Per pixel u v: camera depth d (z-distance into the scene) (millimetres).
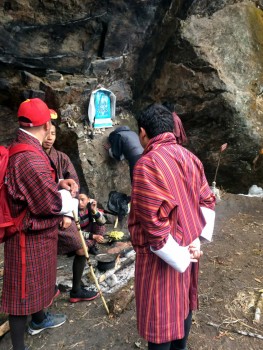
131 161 4633
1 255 4047
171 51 5383
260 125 5578
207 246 3998
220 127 5520
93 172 4773
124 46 5031
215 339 2588
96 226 3439
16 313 2271
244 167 5828
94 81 4781
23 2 4062
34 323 2688
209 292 3088
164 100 5508
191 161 1880
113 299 2998
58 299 3129
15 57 4320
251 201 5355
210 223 1990
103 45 4809
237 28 5555
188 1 5223
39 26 4254
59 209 2188
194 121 5562
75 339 2668
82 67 4762
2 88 4562
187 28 5270
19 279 2238
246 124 5461
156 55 5414
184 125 5637
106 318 2855
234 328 2688
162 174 1729
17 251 2217
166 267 1844
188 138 5723
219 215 4941
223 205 5227
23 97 4598
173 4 5102
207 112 5445
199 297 3021
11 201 2156
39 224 2191
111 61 4992
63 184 2451
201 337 2602
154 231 1705
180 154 1835
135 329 2727
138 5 4773
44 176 2100
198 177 1892
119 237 4133
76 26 4465
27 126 2182
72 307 3014
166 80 5449
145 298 1882
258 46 5730
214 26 5422
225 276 3336
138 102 5617
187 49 5277
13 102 4727
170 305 1868
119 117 5418
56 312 2947
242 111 5410
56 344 2629
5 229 2186
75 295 3045
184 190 1814
